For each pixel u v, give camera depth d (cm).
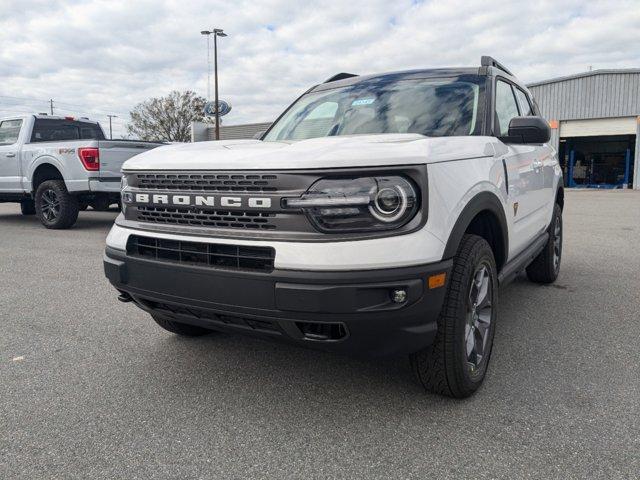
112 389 302
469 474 219
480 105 355
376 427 257
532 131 328
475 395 290
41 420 267
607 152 2844
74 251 748
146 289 279
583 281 555
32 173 971
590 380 308
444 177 253
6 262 668
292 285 233
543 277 530
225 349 361
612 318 426
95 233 930
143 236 280
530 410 272
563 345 365
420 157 240
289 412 273
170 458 234
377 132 358
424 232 238
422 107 366
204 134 4088
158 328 407
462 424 259
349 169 234
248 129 3869
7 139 1032
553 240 515
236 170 251
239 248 248
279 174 241
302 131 393
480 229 326
